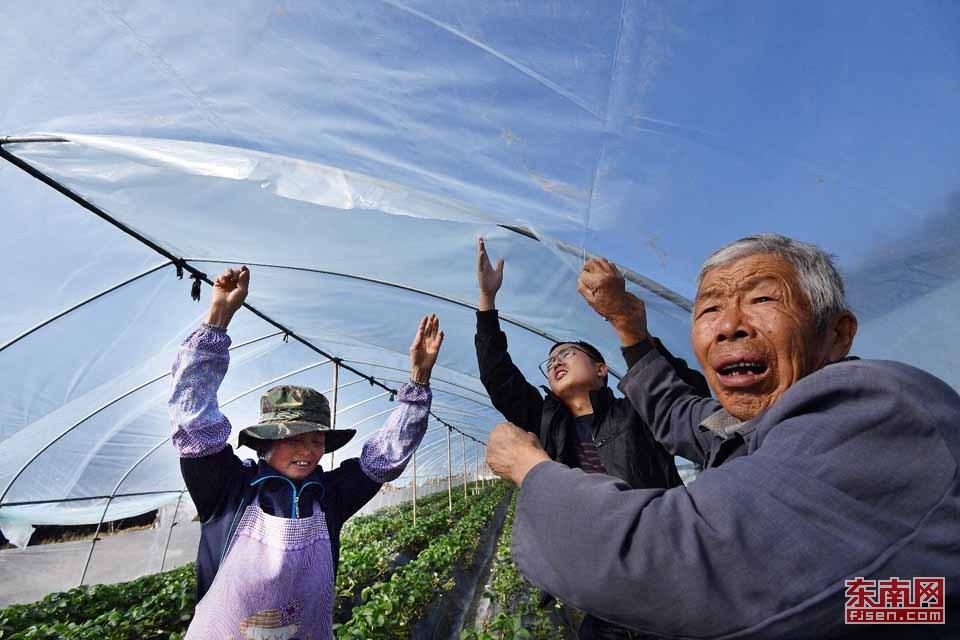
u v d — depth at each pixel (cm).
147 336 638
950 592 87
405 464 326
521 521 124
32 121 327
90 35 259
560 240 328
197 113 304
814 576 91
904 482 92
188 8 238
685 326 407
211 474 269
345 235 473
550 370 341
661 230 283
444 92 251
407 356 1026
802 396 108
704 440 215
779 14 179
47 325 540
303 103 282
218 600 247
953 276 228
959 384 240
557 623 727
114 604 994
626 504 106
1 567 1014
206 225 471
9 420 673
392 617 698
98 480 1045
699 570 96
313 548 270
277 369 997
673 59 202
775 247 146
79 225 445
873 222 231
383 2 217
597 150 251
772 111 206
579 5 196
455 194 322
